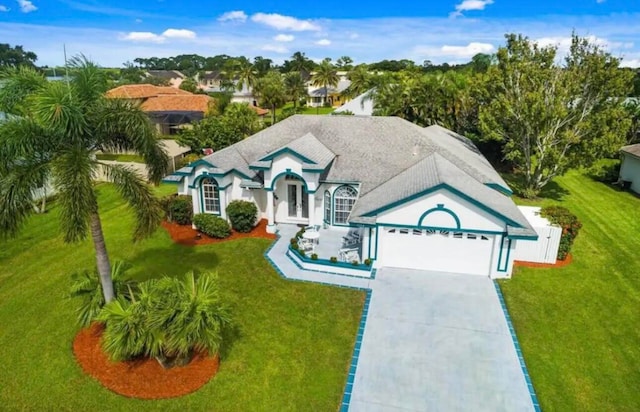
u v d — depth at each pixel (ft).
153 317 44.11
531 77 112.06
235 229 89.20
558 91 107.34
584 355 52.06
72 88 45.85
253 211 88.22
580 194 123.24
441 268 71.97
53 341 53.11
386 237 71.87
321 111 343.67
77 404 43.57
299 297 64.34
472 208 66.85
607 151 105.91
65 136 45.98
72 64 47.29
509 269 69.00
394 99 171.73
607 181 136.98
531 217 79.61
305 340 54.29
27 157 44.45
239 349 52.21
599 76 104.68
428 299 63.67
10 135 42.55
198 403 43.96
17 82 46.83
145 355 49.49
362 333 55.72
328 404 44.29
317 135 97.91
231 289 66.69
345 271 71.31
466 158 95.30
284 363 50.03
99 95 48.21
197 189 89.45
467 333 55.83
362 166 89.20
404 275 70.74
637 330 57.26
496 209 66.44
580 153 109.81
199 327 43.91
